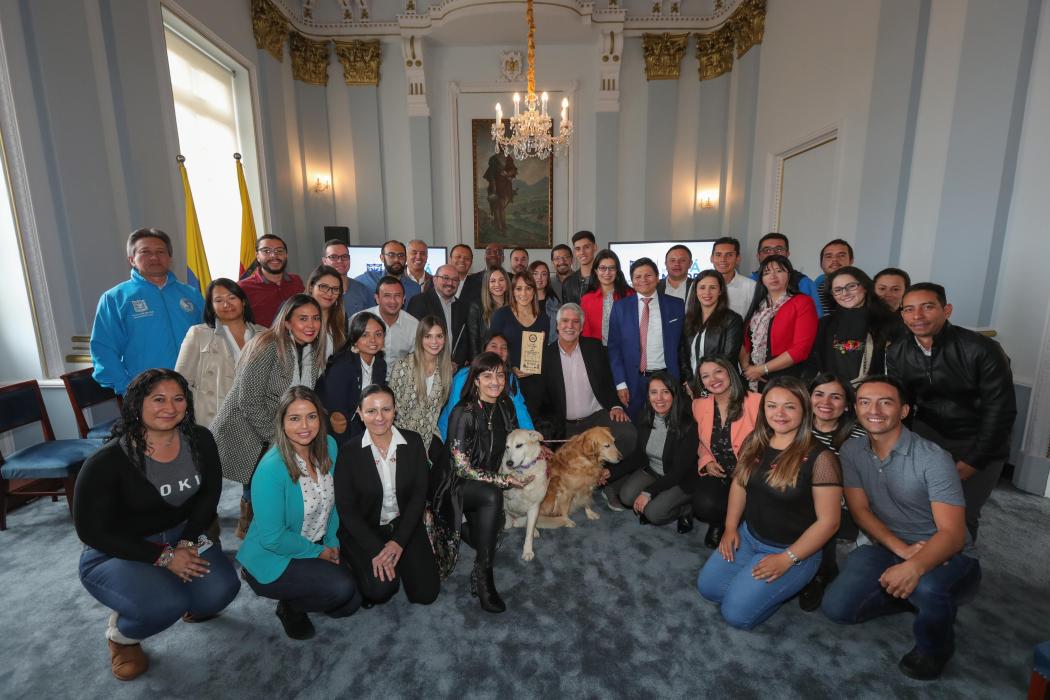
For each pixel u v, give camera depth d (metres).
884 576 1.81
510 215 8.59
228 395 2.43
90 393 3.39
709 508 2.65
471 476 2.42
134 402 1.80
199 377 2.78
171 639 2.06
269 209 7.06
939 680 1.81
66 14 3.60
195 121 5.71
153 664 1.92
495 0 7.17
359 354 2.69
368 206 8.43
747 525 2.27
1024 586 2.35
